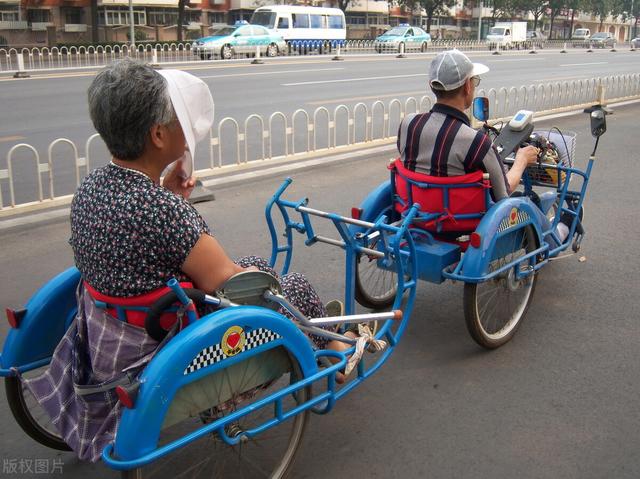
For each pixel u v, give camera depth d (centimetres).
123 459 204
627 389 338
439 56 345
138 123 206
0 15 3350
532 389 339
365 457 289
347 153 906
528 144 430
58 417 237
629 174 788
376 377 352
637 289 459
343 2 4462
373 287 429
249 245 550
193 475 275
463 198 351
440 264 354
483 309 373
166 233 210
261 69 2092
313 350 256
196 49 2519
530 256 380
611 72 2422
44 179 756
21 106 1273
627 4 7456
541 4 5762
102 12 3659
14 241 554
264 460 285
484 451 291
